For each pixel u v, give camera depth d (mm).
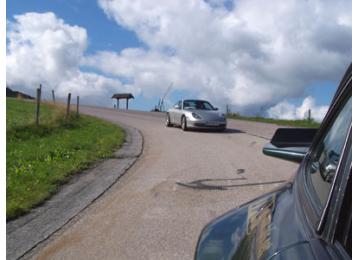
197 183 8414
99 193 7734
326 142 2309
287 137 3303
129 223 5977
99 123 23141
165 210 6574
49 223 6027
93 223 6012
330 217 1515
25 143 13758
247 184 8242
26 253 4957
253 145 13859
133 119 29656
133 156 12078
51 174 9039
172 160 11195
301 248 1493
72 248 5086
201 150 12906
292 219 1877
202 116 18672
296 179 2617
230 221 2514
